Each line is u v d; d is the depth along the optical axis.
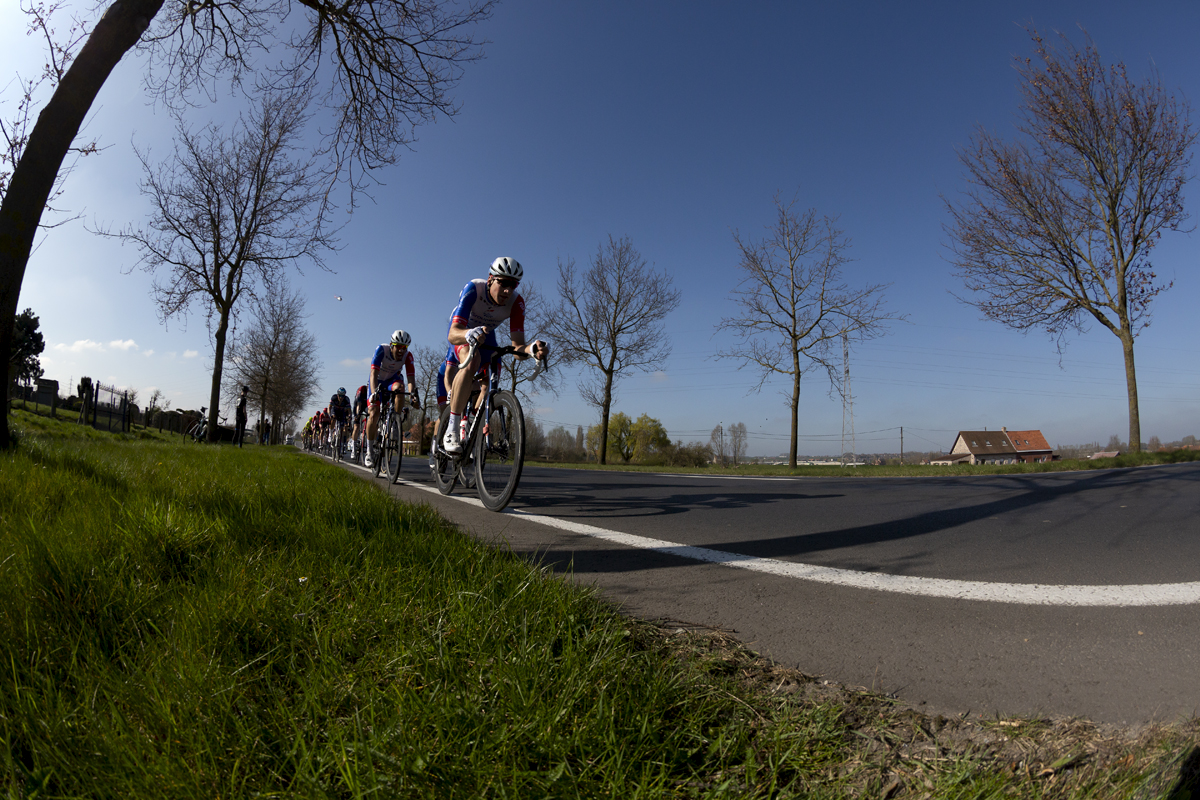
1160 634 1.69
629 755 1.07
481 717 1.13
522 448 4.21
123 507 2.49
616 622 1.70
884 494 6.03
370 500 3.32
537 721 1.11
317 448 22.73
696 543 3.16
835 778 1.04
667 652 1.55
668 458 63.25
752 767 1.04
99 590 1.60
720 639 1.67
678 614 1.91
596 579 2.37
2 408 5.05
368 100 9.11
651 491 6.60
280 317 31.28
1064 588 2.18
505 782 0.99
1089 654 1.56
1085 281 17.33
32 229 5.16
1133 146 16.17
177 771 0.97
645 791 0.98
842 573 2.45
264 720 1.13
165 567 1.93
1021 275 18.00
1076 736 1.13
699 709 1.21
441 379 5.50
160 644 1.38
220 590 1.67
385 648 1.40
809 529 3.63
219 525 2.32
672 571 2.51
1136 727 1.16
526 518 4.14
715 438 64.88
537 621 1.55
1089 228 17.06
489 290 4.74
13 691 1.14
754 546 3.08
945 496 5.65
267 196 15.80
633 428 67.69
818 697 1.32
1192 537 3.21
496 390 4.74
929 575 2.41
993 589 2.18
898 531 3.52
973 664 1.51
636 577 2.40
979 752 1.09
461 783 0.98
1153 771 0.96
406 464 13.54
